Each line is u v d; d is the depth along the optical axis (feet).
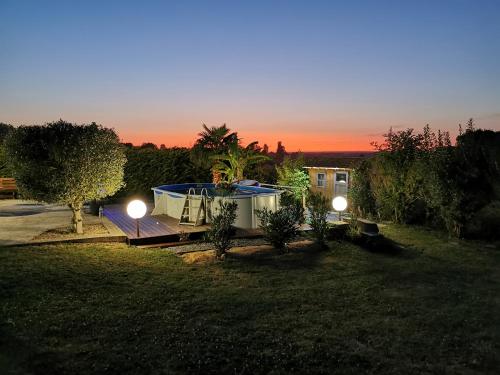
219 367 13.88
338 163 66.69
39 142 30.53
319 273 26.78
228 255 29.91
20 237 31.04
